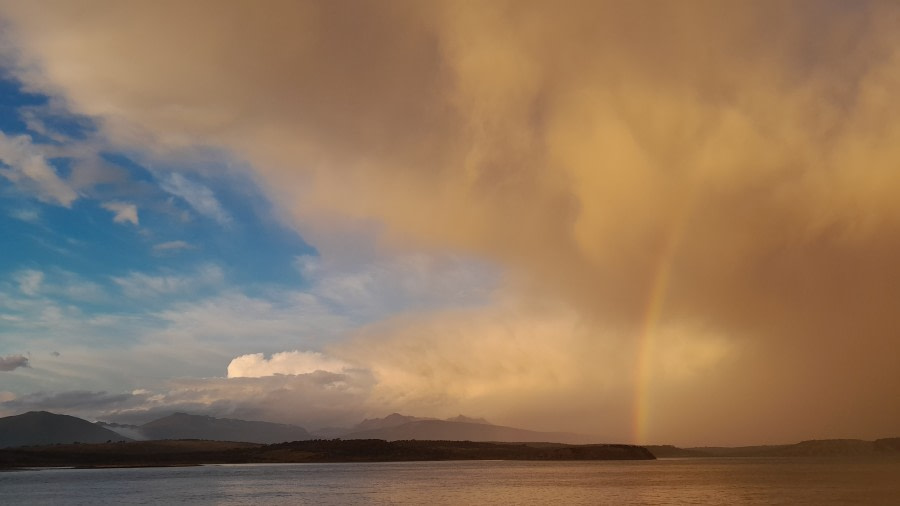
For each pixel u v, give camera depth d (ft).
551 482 432.66
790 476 483.51
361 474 571.28
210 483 441.27
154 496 337.52
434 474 564.71
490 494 335.06
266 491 364.38
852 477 460.14
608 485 397.19
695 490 349.41
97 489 392.06
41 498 333.62
